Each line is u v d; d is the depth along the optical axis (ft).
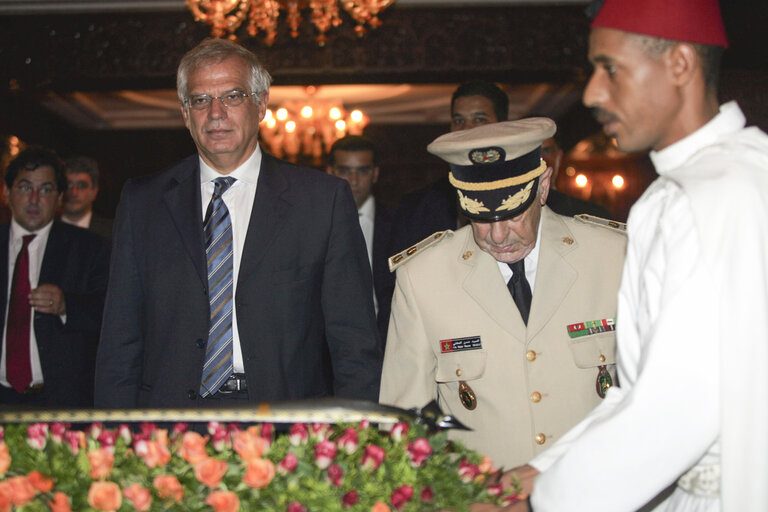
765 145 5.11
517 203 6.72
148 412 5.54
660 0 4.99
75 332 12.19
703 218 4.86
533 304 7.20
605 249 7.34
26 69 33.32
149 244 8.52
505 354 7.17
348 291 8.64
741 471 4.73
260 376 8.20
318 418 5.57
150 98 42.52
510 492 5.54
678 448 4.86
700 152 5.13
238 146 8.48
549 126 6.78
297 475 5.27
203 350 8.25
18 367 12.10
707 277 4.81
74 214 17.97
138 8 31.55
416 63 33.01
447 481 5.37
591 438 5.03
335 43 33.04
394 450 5.47
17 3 31.04
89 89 34.37
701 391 4.82
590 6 5.47
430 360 7.41
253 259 8.39
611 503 4.97
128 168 46.50
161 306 8.39
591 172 44.96
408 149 48.14
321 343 8.75
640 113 5.13
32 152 12.71
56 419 5.54
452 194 11.64
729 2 23.29
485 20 32.81
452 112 13.24
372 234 16.49
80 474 5.34
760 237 4.78
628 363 5.47
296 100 42.57
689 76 5.07
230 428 5.73
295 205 8.63
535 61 32.71
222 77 8.41
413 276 7.51
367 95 43.47
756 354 4.72
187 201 8.61
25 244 12.53
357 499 5.14
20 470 5.40
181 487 5.21
